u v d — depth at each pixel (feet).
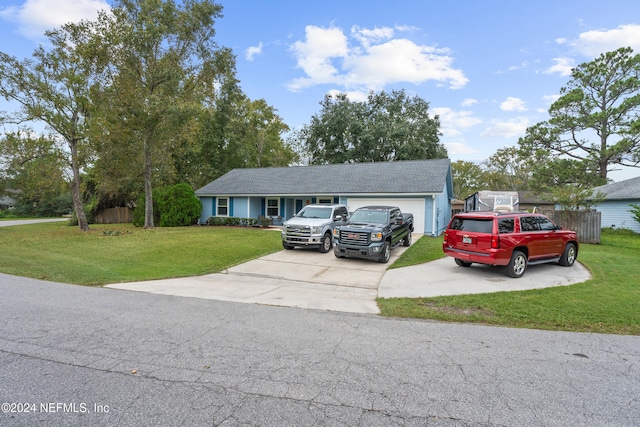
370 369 12.16
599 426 8.91
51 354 13.12
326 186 72.54
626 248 46.42
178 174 107.04
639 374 12.06
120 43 59.31
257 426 8.72
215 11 68.64
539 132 96.27
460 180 188.24
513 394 10.52
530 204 113.50
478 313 19.67
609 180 87.15
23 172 67.62
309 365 12.42
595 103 88.28
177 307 20.04
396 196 64.03
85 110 63.16
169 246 45.83
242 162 121.49
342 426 8.75
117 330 15.88
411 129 124.06
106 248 44.52
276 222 78.84
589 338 15.79
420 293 24.73
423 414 9.37
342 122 127.65
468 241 30.35
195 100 70.69
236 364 12.44
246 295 23.72
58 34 57.88
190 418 9.05
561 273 31.17
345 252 36.55
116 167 69.05
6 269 30.99
